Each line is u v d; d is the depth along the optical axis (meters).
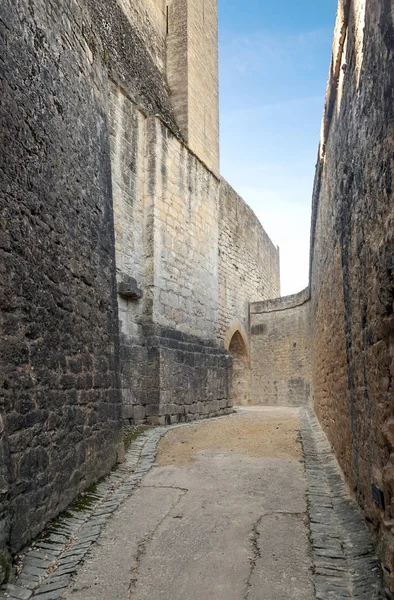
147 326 9.38
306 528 3.89
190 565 3.37
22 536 3.43
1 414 3.23
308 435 7.77
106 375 5.63
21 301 3.62
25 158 3.85
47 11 4.55
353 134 3.86
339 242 5.02
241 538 3.77
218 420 10.27
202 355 11.16
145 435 7.83
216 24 14.91
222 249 15.94
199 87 13.03
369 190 3.17
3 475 3.18
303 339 16.66
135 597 2.98
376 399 3.03
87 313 5.13
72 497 4.41
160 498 4.75
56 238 4.40
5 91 3.58
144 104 10.10
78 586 3.12
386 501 2.78
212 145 13.50
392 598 2.55
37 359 3.83
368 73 3.18
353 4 3.89
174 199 10.75
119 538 3.83
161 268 9.91
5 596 2.97
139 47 11.19
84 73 5.59
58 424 4.18
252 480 5.26
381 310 2.79
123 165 9.12
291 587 3.01
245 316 18.05
